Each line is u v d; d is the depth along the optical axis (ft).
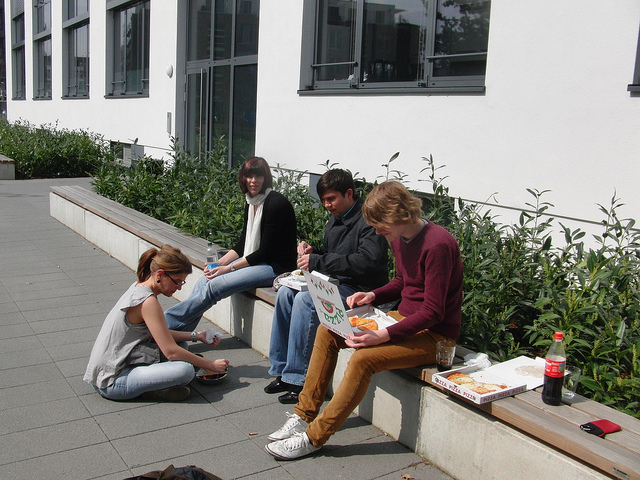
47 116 74.90
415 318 10.02
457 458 9.75
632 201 14.48
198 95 38.45
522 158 17.01
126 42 49.98
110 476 9.82
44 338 16.15
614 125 14.76
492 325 12.21
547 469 8.29
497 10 17.44
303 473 9.99
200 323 17.58
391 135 21.50
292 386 12.59
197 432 11.31
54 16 68.85
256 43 31.96
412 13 21.18
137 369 12.39
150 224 23.76
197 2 38.01
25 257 25.29
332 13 25.09
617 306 11.11
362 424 11.68
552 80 16.10
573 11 15.51
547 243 12.74
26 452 10.46
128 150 49.42
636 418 9.07
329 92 24.38
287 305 12.85
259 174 14.79
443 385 9.77
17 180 50.80
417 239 10.37
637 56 14.23
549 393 9.04
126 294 12.62
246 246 15.38
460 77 19.43
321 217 19.29
